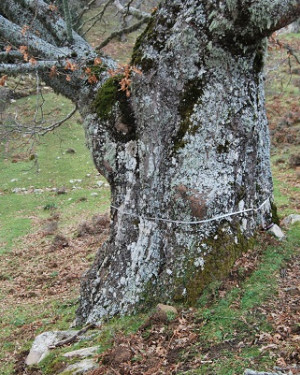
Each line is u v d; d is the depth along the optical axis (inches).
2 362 197.2
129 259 183.9
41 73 196.5
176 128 175.8
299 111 665.0
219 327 152.1
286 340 137.6
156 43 172.4
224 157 173.3
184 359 140.7
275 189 431.2
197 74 169.0
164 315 163.9
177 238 176.9
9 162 726.5
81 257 381.1
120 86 182.4
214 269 172.6
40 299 302.0
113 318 181.5
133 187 183.6
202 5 161.0
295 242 197.8
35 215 538.3
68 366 156.6
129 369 142.9
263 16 149.0
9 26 191.3
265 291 164.9
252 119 177.3
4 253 422.3
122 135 182.5
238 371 127.0
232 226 179.5
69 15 195.6
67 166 695.1
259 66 179.3
